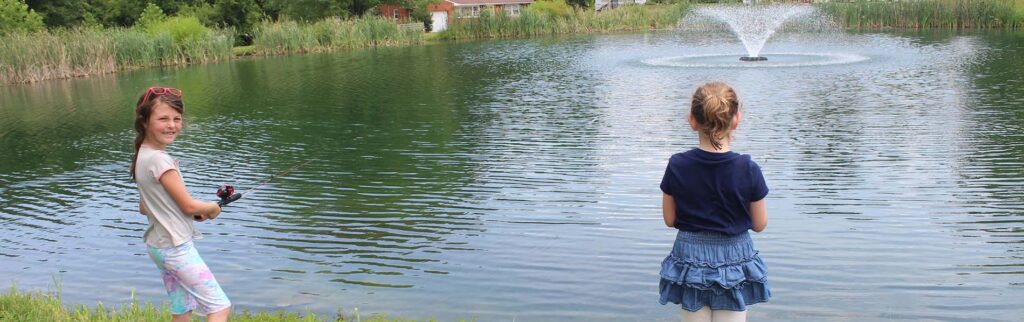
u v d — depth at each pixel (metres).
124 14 51.59
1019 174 9.27
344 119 15.75
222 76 26.59
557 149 11.75
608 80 20.83
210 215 3.76
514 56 30.27
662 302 3.57
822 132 12.40
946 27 37.34
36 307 5.14
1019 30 34.25
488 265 6.81
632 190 9.16
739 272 3.40
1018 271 6.29
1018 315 5.49
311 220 8.38
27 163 12.54
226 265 6.99
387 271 6.74
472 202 8.91
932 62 22.56
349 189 9.72
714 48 31.19
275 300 6.12
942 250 6.82
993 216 7.71
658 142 11.97
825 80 19.19
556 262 6.84
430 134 13.56
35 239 8.11
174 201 3.62
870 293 5.95
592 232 7.65
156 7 43.66
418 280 6.50
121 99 20.94
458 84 21.41
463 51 33.84
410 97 18.98
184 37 34.56
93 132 15.58
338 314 5.79
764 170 9.95
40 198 10.00
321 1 49.00
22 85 26.03
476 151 11.84
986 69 20.38
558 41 38.09
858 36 34.59
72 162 12.48
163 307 5.17
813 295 5.93
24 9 38.97
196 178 10.67
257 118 16.30
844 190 8.87
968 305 5.68
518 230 7.79
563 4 47.66
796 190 8.95
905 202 8.31
